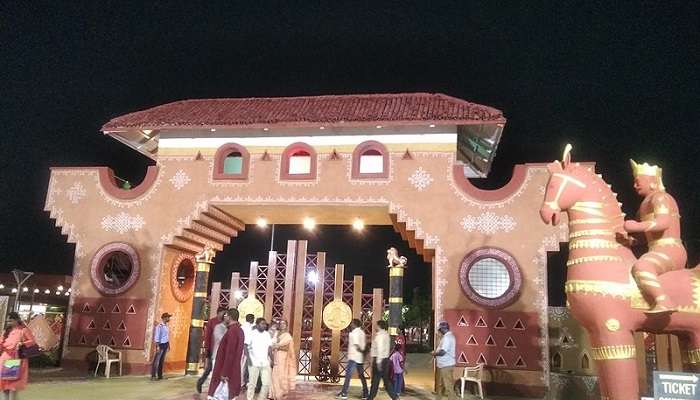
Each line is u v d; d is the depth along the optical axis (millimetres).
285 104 17594
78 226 16594
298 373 16781
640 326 7691
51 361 16891
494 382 13664
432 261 16438
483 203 14742
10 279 26766
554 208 8094
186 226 15992
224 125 15766
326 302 17000
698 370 7551
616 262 7742
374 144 15523
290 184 15711
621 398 7367
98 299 16062
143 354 15570
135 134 17422
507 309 14008
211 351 12430
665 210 7883
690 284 7613
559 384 13102
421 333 43438
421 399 13016
